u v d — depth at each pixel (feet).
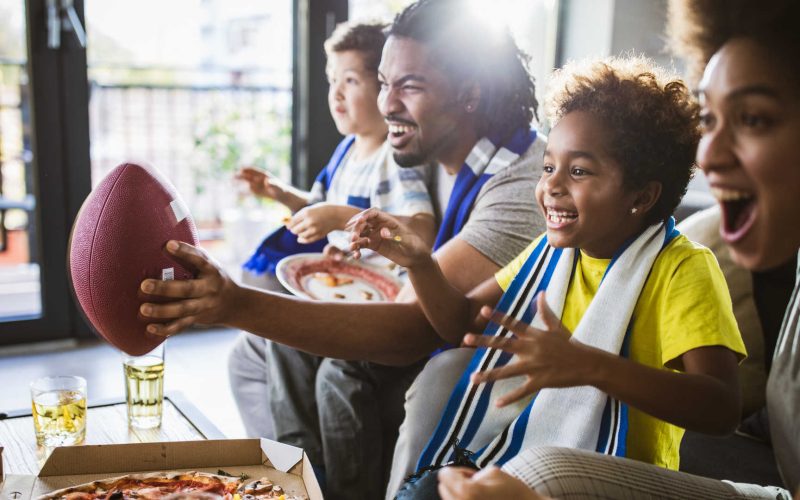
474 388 4.14
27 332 8.89
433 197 5.93
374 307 4.44
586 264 4.02
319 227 5.84
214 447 3.74
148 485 3.48
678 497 3.24
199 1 13.47
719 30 2.65
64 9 8.33
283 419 5.38
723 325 3.46
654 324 3.69
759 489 3.43
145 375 4.33
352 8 9.74
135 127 14.32
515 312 4.20
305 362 5.42
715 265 3.70
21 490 3.42
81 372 8.41
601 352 3.10
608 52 9.72
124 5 12.62
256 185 6.79
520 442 3.88
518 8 10.00
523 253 4.47
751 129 2.55
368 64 6.30
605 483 3.13
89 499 3.32
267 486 3.53
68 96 8.57
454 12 5.10
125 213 3.44
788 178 2.53
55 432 4.09
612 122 3.60
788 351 3.69
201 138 14.66
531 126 5.47
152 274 3.47
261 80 14.62
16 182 11.95
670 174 3.69
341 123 6.54
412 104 5.15
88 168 8.82
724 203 2.68
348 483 5.00
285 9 12.00
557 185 3.74
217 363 8.97
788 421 3.64
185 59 14.01
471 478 2.73
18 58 11.14
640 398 3.10
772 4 2.47
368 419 5.04
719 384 3.27
